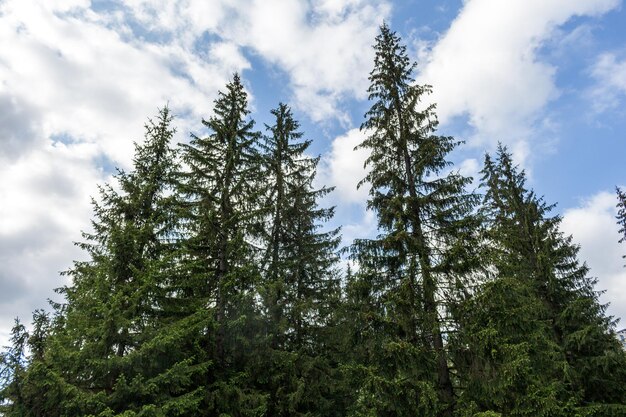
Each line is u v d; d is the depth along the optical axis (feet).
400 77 51.06
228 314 47.85
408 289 37.35
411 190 44.78
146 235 44.29
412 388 31.99
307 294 61.21
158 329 38.70
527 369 29.40
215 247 51.80
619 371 47.88
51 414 33.09
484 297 33.47
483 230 39.40
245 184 56.75
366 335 36.42
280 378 47.39
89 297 37.63
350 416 35.68
